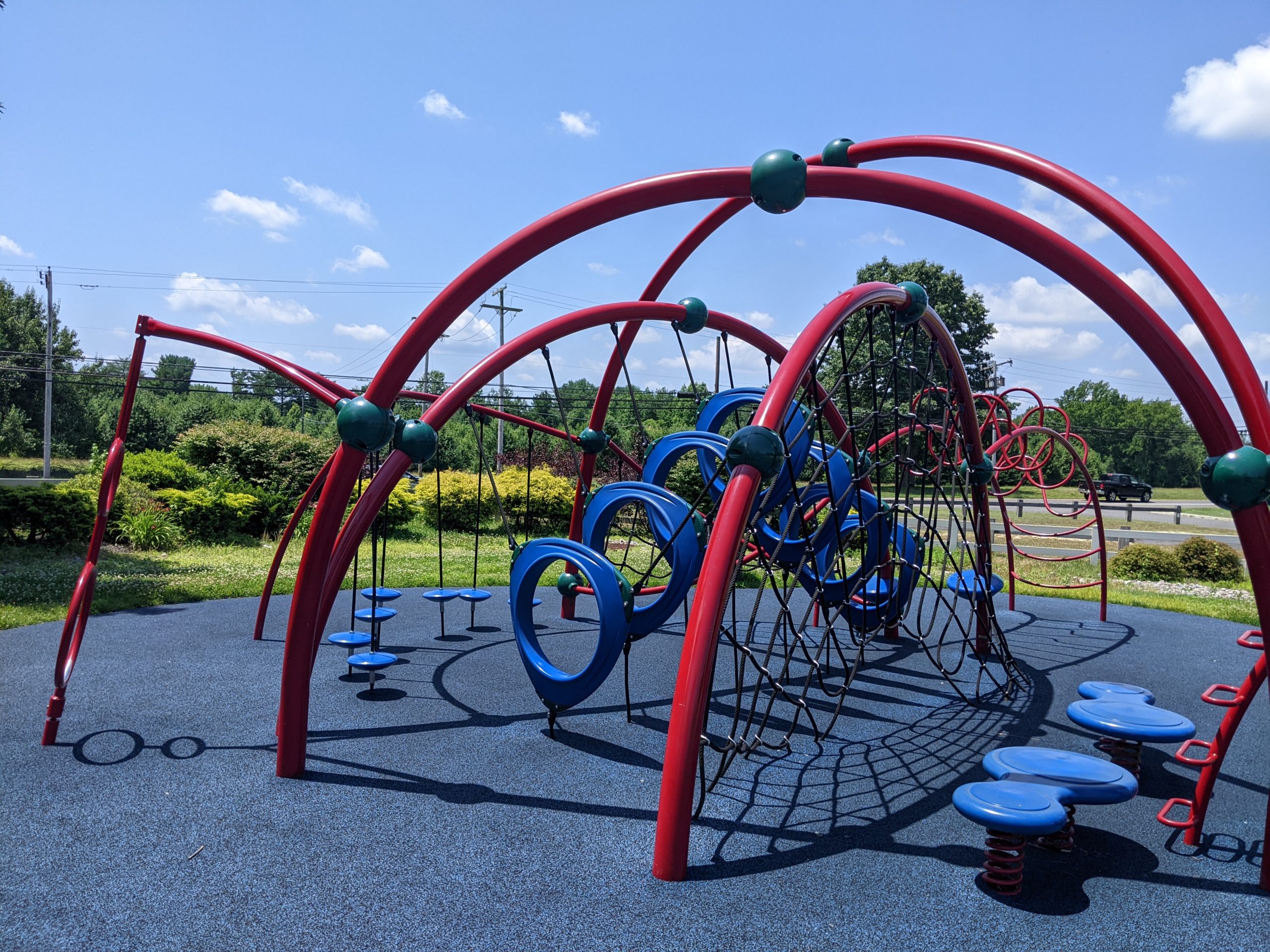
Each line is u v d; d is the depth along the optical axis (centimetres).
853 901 331
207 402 5897
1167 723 438
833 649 834
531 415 4691
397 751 499
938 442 749
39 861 346
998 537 2405
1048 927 314
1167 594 1350
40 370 5019
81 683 617
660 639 848
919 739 553
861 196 398
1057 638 906
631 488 600
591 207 416
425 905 317
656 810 419
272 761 475
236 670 663
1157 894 345
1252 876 365
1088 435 8181
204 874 338
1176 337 339
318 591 450
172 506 1580
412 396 769
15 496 1327
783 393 381
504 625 886
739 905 324
